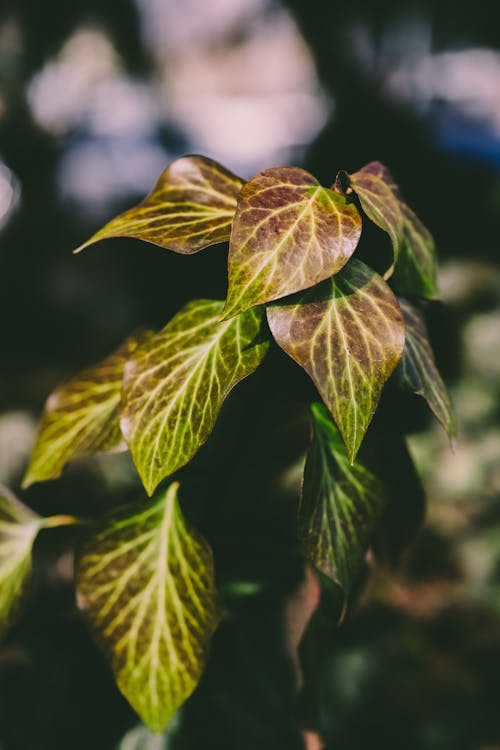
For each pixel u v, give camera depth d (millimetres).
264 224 235
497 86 2406
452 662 736
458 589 819
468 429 911
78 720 351
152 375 257
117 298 1755
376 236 273
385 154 1229
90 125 3439
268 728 344
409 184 1215
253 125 3969
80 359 1508
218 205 271
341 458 279
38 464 306
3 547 296
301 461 336
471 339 948
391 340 237
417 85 2410
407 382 260
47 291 1804
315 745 302
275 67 6430
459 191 1260
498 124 2111
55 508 747
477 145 1957
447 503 906
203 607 266
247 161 3609
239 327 257
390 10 2783
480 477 873
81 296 1780
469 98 2334
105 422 301
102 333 1599
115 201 2875
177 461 246
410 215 280
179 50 6332
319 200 244
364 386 232
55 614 379
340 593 294
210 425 245
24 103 2570
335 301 240
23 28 2602
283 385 278
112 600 266
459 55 2914
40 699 372
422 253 278
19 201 2514
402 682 701
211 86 6578
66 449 302
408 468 301
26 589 291
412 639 747
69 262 2039
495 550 837
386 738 642
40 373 1427
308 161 1241
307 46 2801
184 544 272
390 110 1323
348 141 1228
